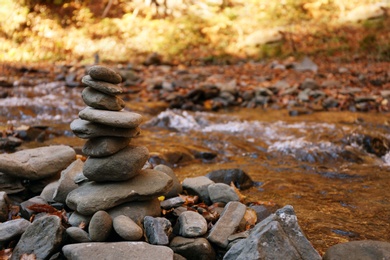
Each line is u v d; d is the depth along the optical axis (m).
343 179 4.75
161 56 14.88
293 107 8.55
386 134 6.64
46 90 9.18
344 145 5.96
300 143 5.99
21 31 15.46
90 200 3.01
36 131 6.09
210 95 9.09
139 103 8.55
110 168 3.08
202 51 15.50
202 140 6.29
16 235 2.96
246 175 4.42
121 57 14.59
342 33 15.25
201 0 18.16
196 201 3.69
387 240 3.21
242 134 6.70
